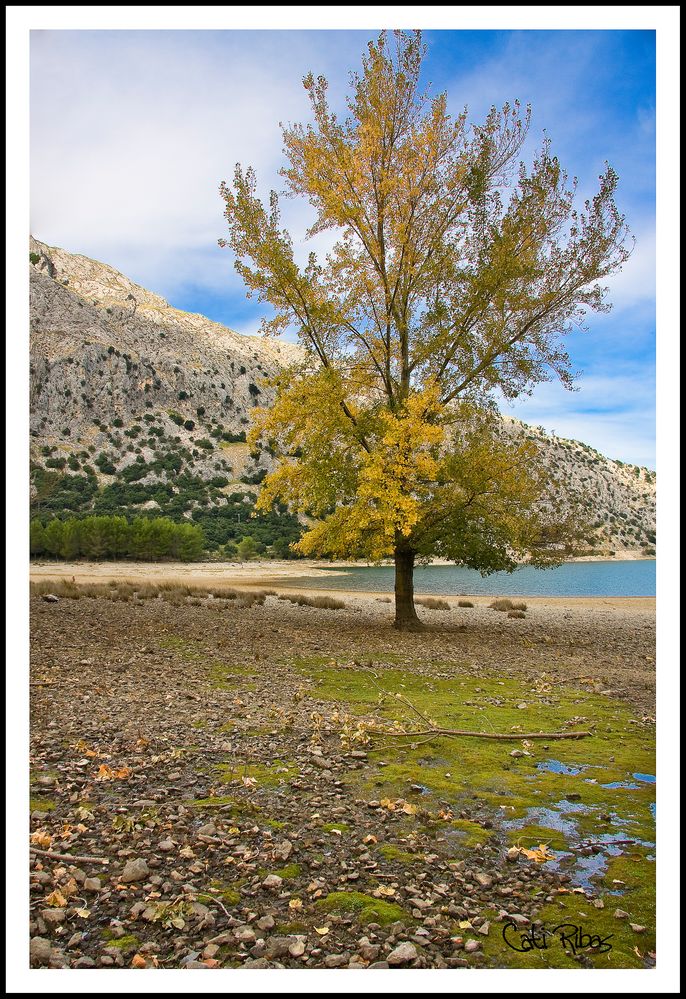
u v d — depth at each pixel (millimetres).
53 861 4574
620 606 36031
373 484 17219
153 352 181500
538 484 18875
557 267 19094
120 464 140750
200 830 5172
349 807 5867
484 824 5531
